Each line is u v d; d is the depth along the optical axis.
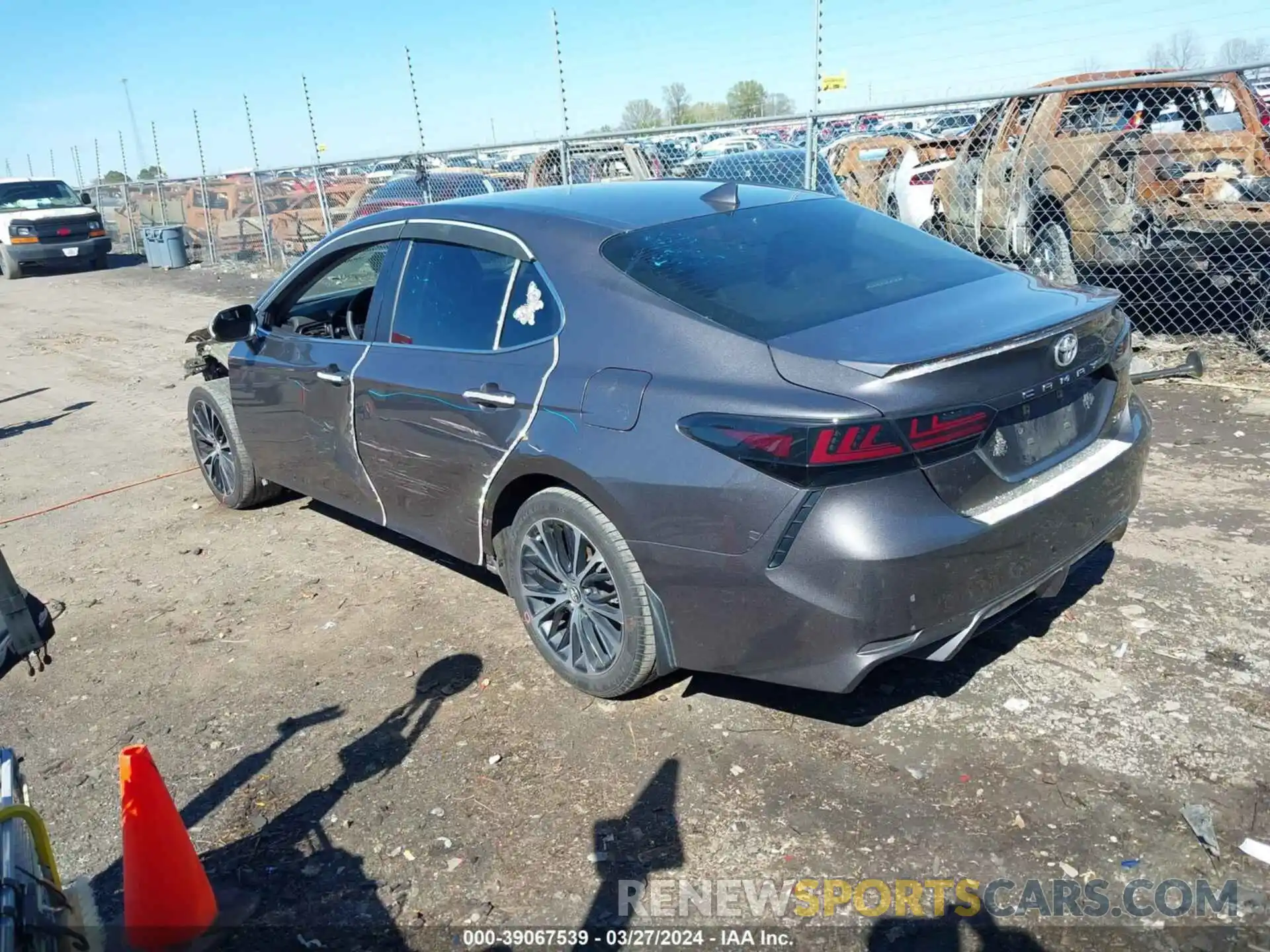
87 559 5.51
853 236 3.91
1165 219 7.71
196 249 21.66
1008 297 3.42
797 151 9.74
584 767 3.29
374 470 4.43
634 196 4.07
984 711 3.37
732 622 3.09
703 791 3.12
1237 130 7.61
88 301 17.61
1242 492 4.99
